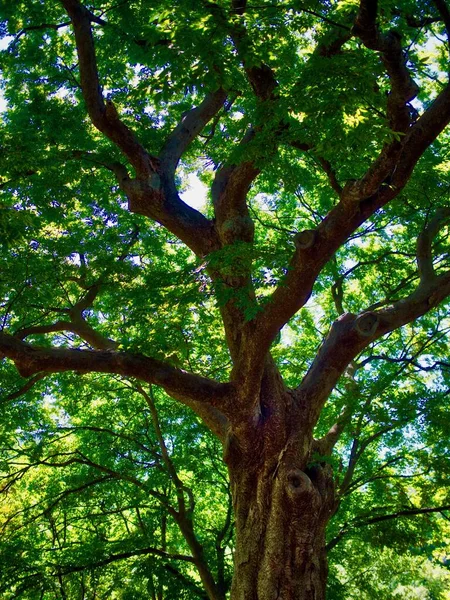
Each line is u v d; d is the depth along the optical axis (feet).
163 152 39.27
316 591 31.99
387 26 35.22
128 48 41.34
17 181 42.24
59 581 46.26
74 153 41.83
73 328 42.29
